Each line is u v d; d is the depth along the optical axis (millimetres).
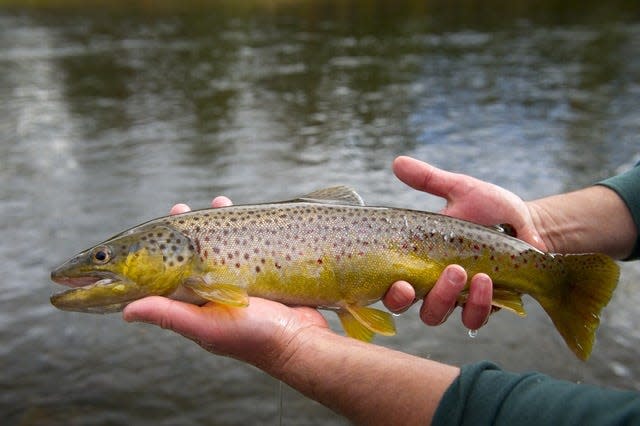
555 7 6219
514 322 1165
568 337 542
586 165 2041
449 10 6309
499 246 563
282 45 4562
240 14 6148
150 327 1206
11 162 2254
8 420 960
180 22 5719
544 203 616
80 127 2723
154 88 3439
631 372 1021
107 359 1105
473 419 366
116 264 536
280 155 2277
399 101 3008
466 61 3838
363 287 552
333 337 461
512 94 3025
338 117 2775
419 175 613
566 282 546
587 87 3084
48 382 1046
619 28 4801
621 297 1222
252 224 553
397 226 562
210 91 3320
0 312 1250
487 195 600
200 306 514
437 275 557
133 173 2109
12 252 1512
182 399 1004
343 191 594
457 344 1107
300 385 454
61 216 1738
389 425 403
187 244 540
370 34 4969
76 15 5996
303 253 546
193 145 2432
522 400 358
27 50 4438
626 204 595
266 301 488
